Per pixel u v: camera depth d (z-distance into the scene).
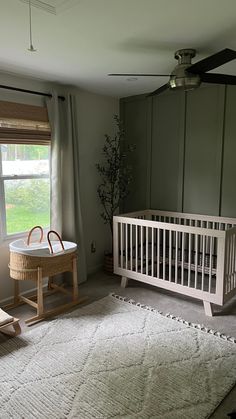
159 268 3.62
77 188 3.80
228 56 1.92
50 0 1.76
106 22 2.04
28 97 3.32
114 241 3.75
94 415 1.82
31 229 3.40
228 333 2.66
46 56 2.68
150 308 3.14
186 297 3.42
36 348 2.48
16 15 1.93
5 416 1.82
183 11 1.89
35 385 2.07
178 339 2.57
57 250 3.25
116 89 3.91
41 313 2.96
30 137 3.31
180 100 3.88
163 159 4.15
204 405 1.88
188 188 3.94
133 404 1.90
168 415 1.81
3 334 2.68
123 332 2.69
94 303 3.29
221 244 2.83
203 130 3.73
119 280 4.00
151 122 4.19
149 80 3.46
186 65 2.40
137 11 1.89
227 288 2.97
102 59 2.75
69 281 3.81
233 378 2.10
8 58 2.72
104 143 4.33
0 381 2.11
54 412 1.85
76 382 2.09
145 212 4.20
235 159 3.54
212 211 3.77
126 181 4.38
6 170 3.25
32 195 3.54
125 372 2.18
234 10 1.88
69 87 3.76
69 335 2.66
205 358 2.31
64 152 3.67
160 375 2.14
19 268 2.97
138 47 2.48
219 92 3.54
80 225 3.86
